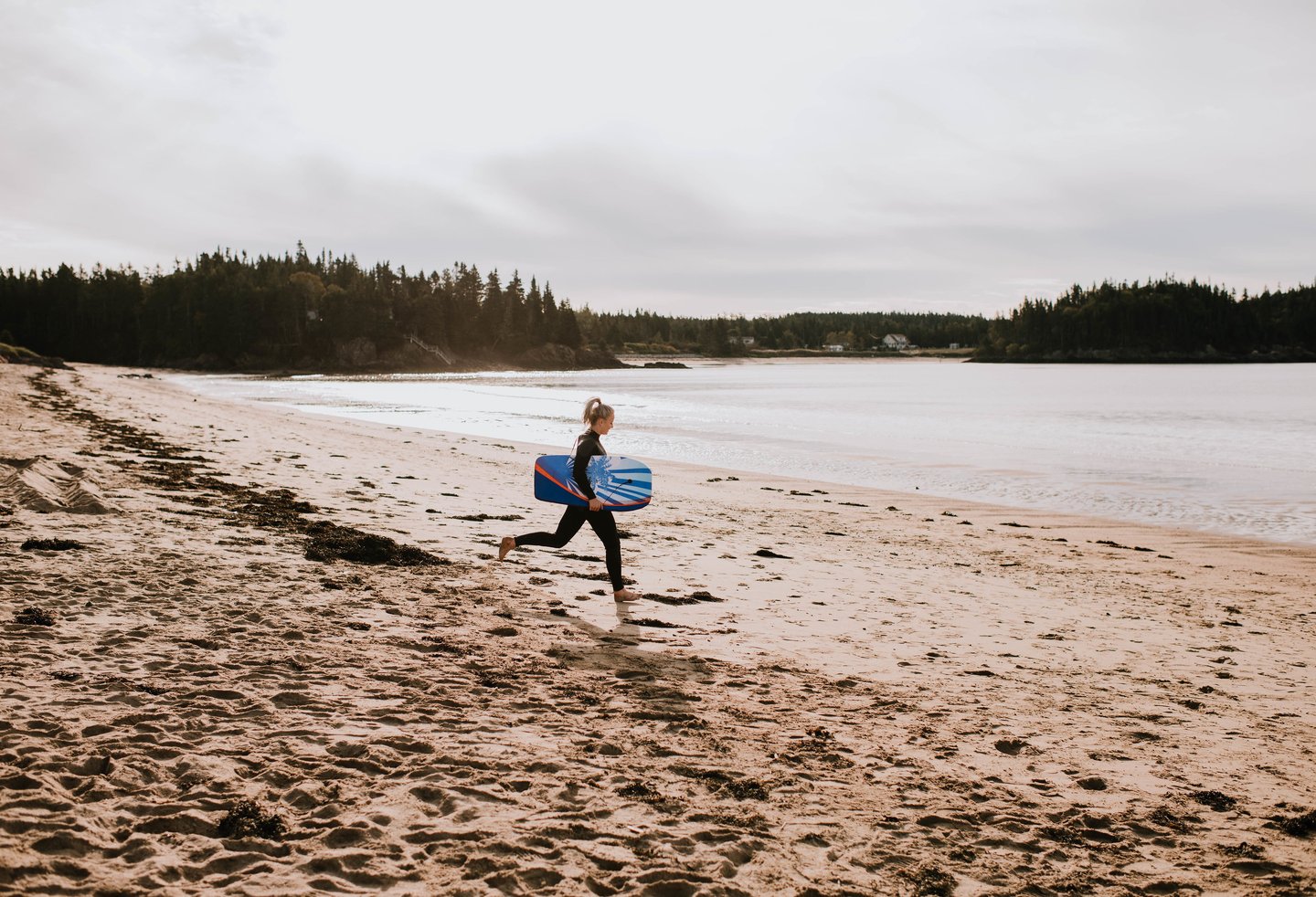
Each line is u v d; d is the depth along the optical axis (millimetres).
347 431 30641
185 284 172875
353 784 3738
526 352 196750
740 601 8430
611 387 90375
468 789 3760
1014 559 12594
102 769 3646
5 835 2961
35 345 172750
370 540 9344
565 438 32406
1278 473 23984
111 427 24156
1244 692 6449
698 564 10352
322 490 14312
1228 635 8570
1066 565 12289
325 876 2984
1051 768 4594
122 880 2820
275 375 139250
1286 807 4246
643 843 3414
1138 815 4043
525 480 18422
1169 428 38875
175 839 3123
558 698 5148
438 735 4375
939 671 6406
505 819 3514
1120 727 5375
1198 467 25391
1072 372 166375
